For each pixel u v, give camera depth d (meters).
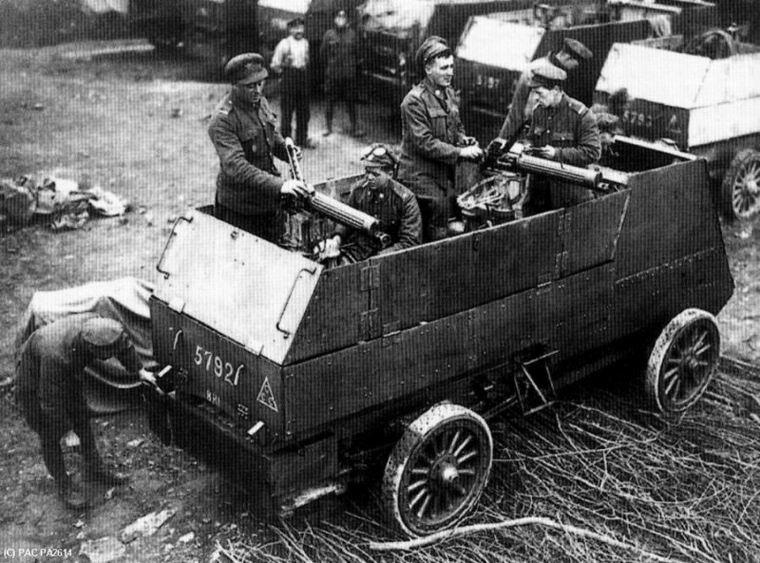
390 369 4.93
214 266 5.04
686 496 5.49
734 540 5.12
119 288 6.50
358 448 5.20
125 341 5.27
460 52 10.74
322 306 4.57
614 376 6.77
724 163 9.38
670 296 6.35
